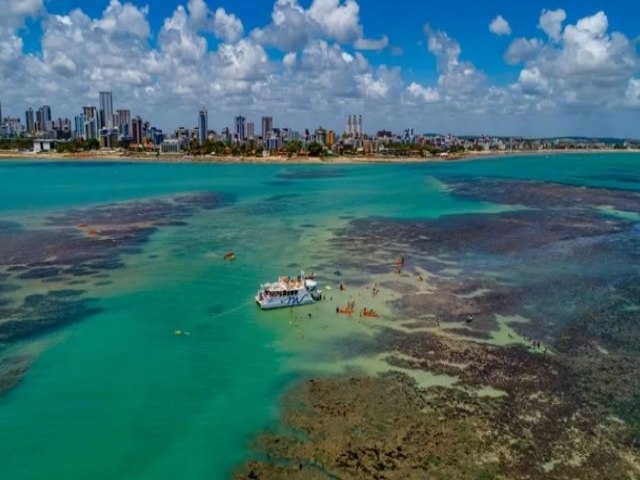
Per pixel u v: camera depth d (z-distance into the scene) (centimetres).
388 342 5506
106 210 13700
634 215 13188
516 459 3619
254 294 7019
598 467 3559
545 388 4547
